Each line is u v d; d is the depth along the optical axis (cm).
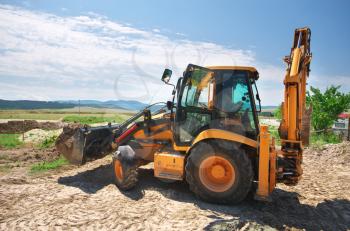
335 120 1661
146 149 677
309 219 514
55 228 440
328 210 552
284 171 557
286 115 573
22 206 518
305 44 611
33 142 1412
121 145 702
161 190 612
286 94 570
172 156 596
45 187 625
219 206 538
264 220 486
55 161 927
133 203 542
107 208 514
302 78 629
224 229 429
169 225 452
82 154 700
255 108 569
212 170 548
